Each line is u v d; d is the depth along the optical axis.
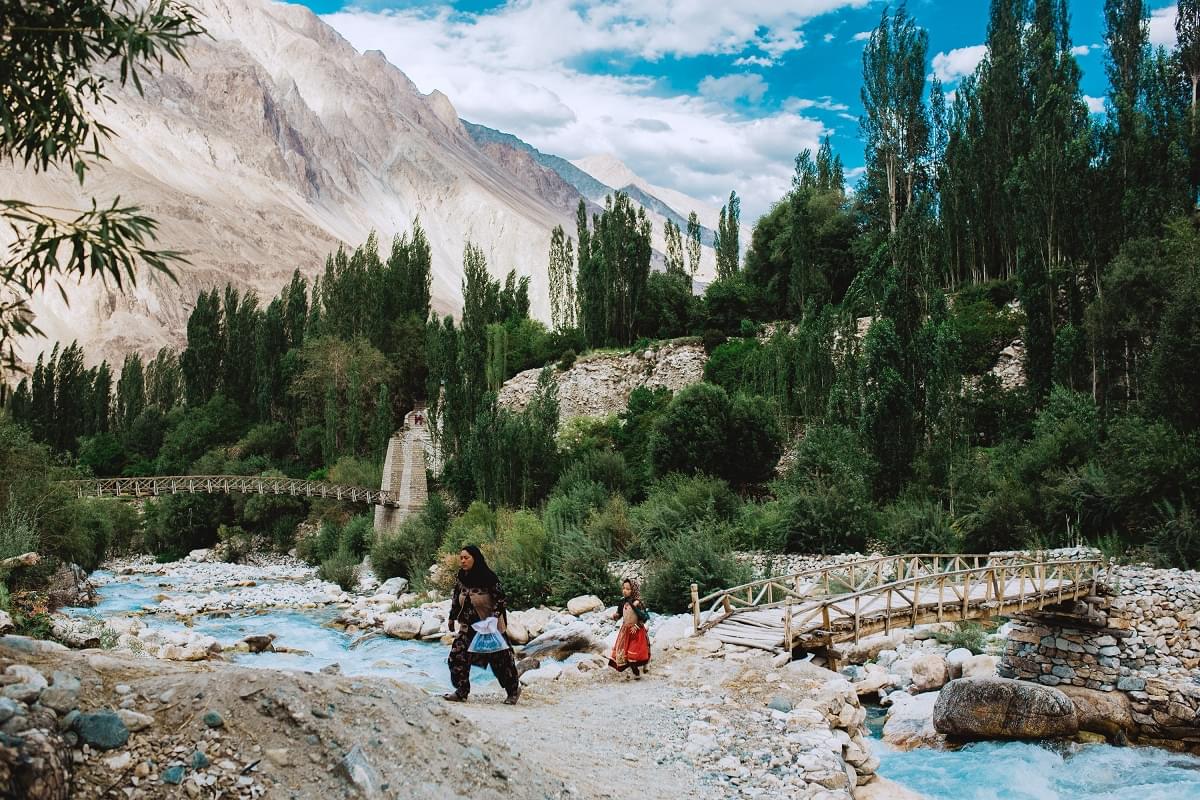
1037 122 50.03
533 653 21.98
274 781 6.77
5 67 6.82
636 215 71.19
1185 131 48.22
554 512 41.12
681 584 27.86
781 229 72.62
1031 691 19.00
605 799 8.55
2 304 7.02
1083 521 30.17
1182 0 55.16
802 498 35.44
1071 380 39.44
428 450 66.75
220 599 37.94
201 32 7.74
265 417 82.25
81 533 35.00
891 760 17.81
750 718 12.52
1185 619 21.19
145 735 7.02
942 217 58.91
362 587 44.25
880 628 18.16
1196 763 18.03
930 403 39.25
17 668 7.13
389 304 83.94
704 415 43.72
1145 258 38.16
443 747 7.81
